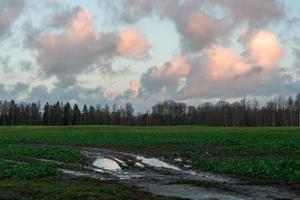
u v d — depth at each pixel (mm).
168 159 41656
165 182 25281
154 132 98625
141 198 19047
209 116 196750
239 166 29859
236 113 191375
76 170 32531
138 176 28828
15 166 30406
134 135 85438
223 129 111438
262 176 26609
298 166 27531
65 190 21062
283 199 19172
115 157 44562
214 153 46312
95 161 40406
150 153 48938
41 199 18891
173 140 66688
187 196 20203
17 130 119000
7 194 20250
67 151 47281
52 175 28234
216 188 22594
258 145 52750
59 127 132875
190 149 53125
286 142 55188
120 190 21250
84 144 66688
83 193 20047
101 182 25094
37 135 92625
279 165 28125
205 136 76938
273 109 189000
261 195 20281
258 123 189375
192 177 28000
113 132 101250
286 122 186875
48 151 47688
